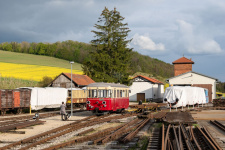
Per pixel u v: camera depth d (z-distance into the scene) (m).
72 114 28.34
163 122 17.67
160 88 75.81
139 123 18.83
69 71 88.50
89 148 10.98
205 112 30.92
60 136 14.17
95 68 57.91
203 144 11.80
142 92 67.56
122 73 57.59
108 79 55.72
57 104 36.31
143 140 12.66
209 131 16.11
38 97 32.81
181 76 55.16
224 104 39.53
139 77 68.06
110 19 61.09
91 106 25.58
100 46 60.16
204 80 54.16
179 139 11.55
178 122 17.11
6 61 101.81
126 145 11.46
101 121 20.36
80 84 53.09
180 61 65.56
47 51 128.50
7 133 15.59
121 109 29.17
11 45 136.00
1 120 22.28
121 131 14.63
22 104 30.78
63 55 124.94
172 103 34.03
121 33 61.28
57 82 56.25
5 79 53.66
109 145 11.50
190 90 36.81
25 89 31.98
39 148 11.02
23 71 81.38
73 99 39.91
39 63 104.75
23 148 10.64
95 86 25.75
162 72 168.88
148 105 30.66
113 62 58.25
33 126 18.72
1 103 28.03
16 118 23.48
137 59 164.50
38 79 68.75
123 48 59.44
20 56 119.38
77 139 12.30
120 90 28.08
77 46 156.38
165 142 10.88
